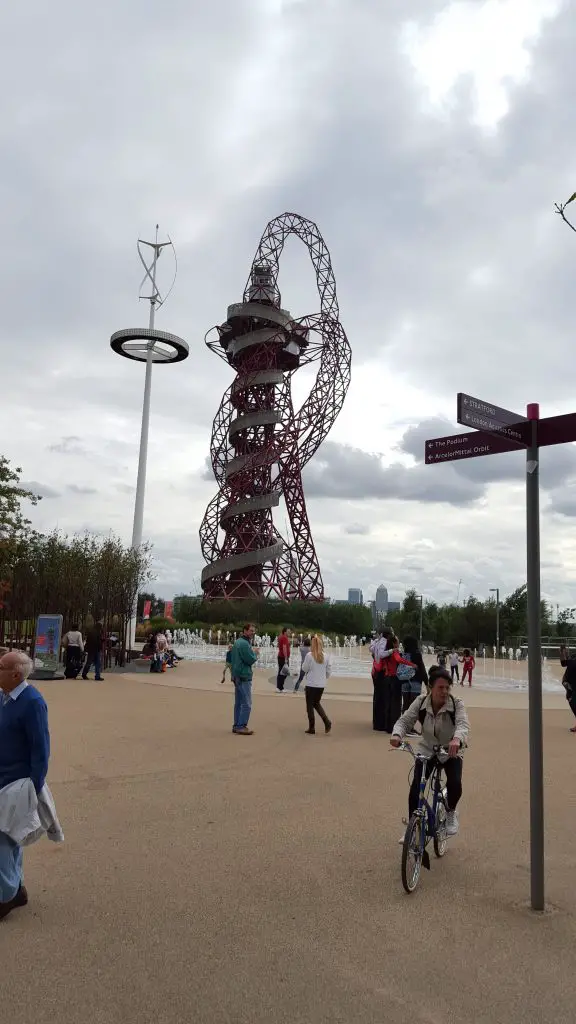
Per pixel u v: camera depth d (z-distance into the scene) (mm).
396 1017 4016
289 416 72438
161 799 8898
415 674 15023
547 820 8219
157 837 7316
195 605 75062
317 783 9930
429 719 6738
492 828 7859
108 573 33281
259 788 9586
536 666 5668
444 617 91062
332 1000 4176
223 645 58625
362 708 19953
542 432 5770
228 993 4227
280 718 17141
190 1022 3914
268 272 78375
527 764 11766
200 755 11914
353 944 4918
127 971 4469
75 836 7328
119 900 5625
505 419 5574
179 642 61531
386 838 7379
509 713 20250
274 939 4965
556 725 17328
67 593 33219
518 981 4449
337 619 73438
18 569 34438
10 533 35031
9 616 33594
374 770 10883
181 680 27594
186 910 5445
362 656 55281
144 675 29609
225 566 69312
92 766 10828
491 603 82438
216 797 9047
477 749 13320
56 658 26031
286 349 78000
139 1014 3980
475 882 6160
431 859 6781
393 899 5738
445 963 4664
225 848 6988
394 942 4957
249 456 72125
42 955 4664
